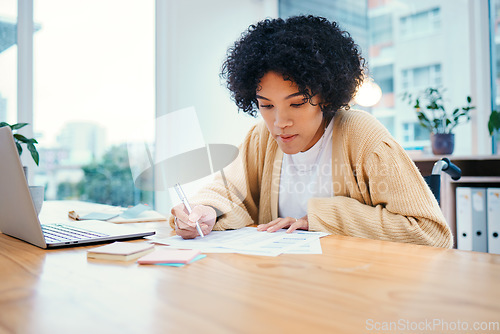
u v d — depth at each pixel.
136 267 0.55
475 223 1.90
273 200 1.13
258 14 3.38
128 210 1.25
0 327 0.34
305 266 0.54
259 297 0.41
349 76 0.90
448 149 2.23
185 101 2.94
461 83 2.58
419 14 2.69
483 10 2.50
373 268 0.52
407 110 2.74
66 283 0.47
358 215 0.85
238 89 0.96
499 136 2.50
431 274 0.49
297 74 0.80
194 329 0.33
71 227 0.88
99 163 2.70
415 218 0.81
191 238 0.79
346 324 0.34
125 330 0.33
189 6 2.97
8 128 0.65
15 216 0.73
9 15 2.36
